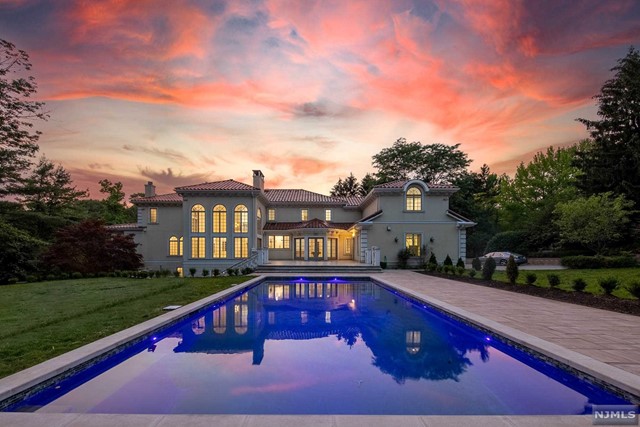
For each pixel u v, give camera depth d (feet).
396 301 43.04
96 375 17.98
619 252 79.51
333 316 34.04
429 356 21.45
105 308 32.19
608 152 93.09
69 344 20.06
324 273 71.61
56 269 70.03
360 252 87.40
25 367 16.17
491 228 150.10
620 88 93.15
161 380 17.37
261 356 21.49
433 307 33.99
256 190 84.64
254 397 15.38
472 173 164.86
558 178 144.97
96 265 71.20
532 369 18.81
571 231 80.12
